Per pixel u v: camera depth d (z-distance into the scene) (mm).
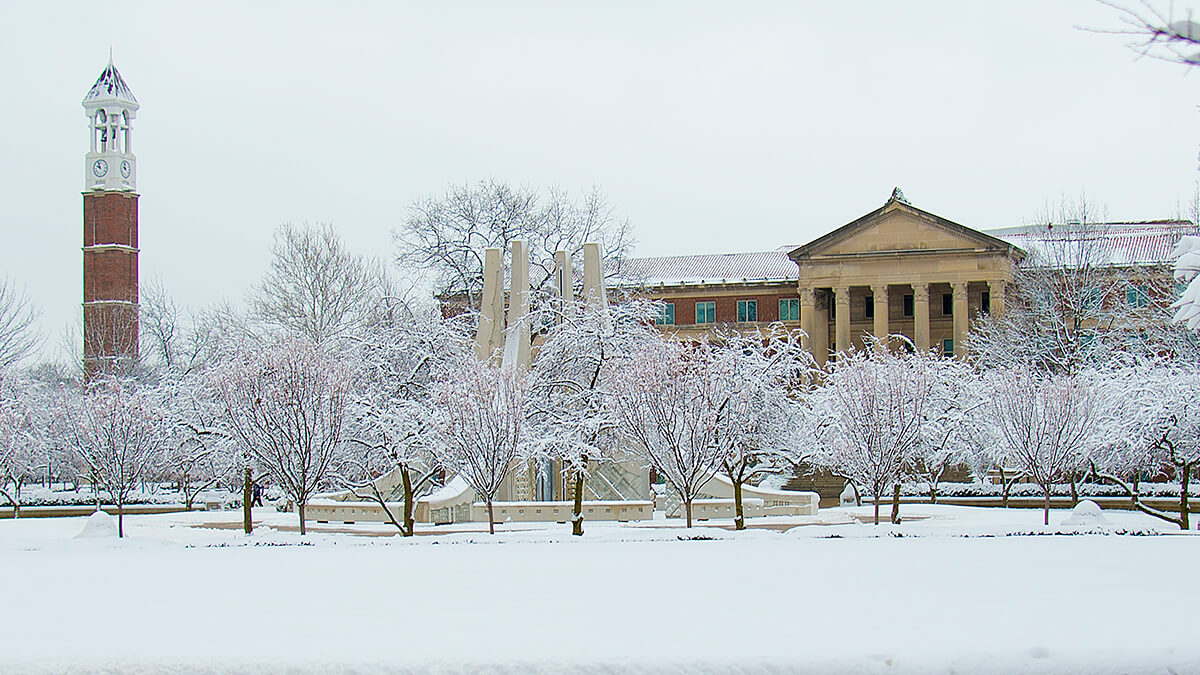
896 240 91875
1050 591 17500
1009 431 40562
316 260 66562
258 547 30109
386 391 45562
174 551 28359
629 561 23453
